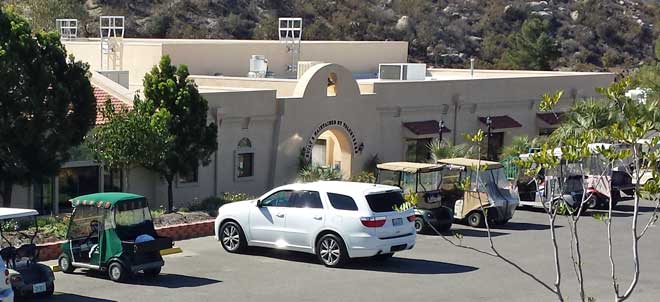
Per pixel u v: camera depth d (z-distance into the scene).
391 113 37.25
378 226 21.30
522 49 74.62
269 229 22.56
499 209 27.77
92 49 41.44
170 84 28.50
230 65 41.19
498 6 90.94
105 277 20.09
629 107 12.49
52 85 25.86
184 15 76.12
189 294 18.84
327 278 20.61
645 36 92.94
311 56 44.16
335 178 33.03
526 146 35.47
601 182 30.34
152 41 43.84
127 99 31.45
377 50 47.09
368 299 18.78
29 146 25.73
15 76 25.11
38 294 18.14
